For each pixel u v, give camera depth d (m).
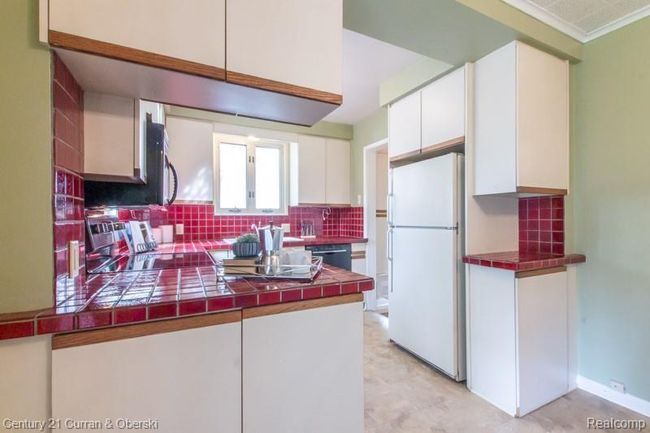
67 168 0.98
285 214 4.01
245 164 3.79
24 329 0.75
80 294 0.97
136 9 0.92
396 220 2.75
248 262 1.21
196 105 1.30
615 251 1.92
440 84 2.31
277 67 1.13
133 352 0.85
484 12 1.59
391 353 2.64
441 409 1.86
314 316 1.09
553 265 1.91
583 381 2.06
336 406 1.13
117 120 1.24
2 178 0.81
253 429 1.00
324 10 1.22
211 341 0.94
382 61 2.48
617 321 1.91
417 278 2.48
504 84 1.90
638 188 1.83
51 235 0.85
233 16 1.05
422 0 1.47
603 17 1.86
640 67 1.82
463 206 2.20
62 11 0.84
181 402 0.90
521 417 1.78
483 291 1.98
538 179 1.92
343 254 3.66
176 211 3.32
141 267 1.47
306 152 3.85
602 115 1.97
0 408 0.76
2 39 0.80
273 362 1.03
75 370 0.80
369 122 3.80
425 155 2.57
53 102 0.87
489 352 1.94
